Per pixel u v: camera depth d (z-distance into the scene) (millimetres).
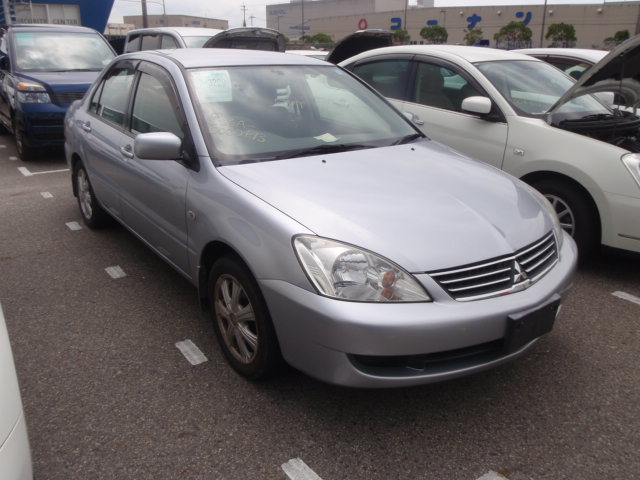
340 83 3920
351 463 2305
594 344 3207
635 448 2393
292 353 2432
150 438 2438
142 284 3955
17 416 1614
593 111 4770
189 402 2674
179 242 3209
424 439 2443
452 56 5062
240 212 2629
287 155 3088
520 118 4438
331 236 2355
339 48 9000
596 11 65188
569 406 2666
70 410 2617
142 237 3855
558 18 67562
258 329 2590
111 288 3891
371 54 5871
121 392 2750
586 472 2262
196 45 10188
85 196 5012
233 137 3105
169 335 3277
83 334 3289
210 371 2922
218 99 3287
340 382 2311
